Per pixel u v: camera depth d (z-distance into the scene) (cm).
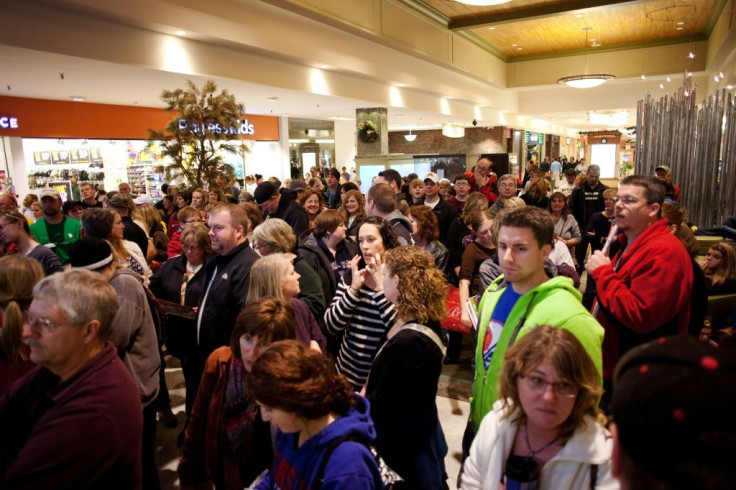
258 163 1437
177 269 353
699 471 45
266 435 169
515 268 159
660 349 54
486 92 1468
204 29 614
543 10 984
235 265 255
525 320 159
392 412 178
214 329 254
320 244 352
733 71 809
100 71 620
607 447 121
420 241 375
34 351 143
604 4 906
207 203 550
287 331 165
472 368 388
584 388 118
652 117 679
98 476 140
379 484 126
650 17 1041
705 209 614
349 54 880
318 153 1619
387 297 195
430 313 181
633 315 188
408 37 973
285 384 120
